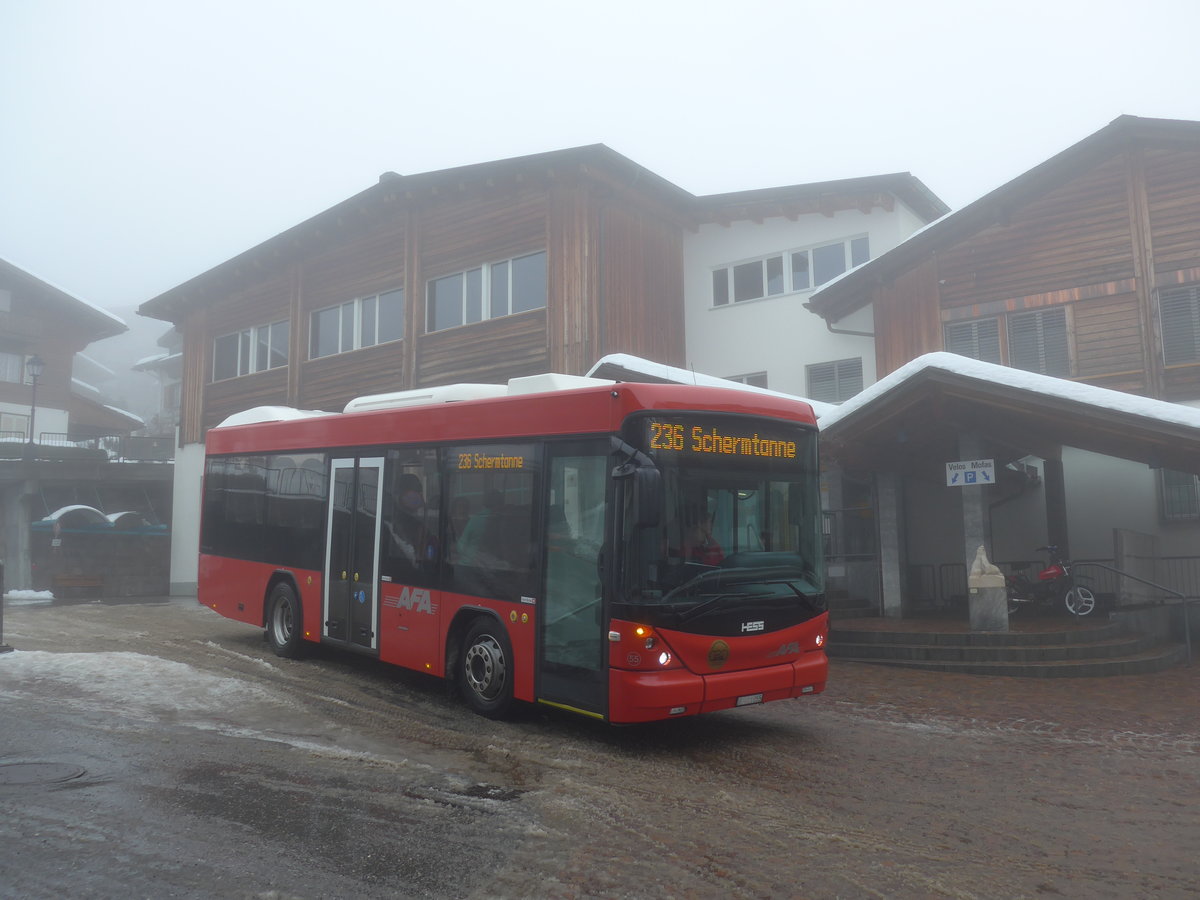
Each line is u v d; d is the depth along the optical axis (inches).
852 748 292.0
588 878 177.2
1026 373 450.6
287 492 444.5
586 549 285.0
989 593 473.4
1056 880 183.5
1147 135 619.5
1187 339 605.3
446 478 346.6
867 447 530.0
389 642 366.6
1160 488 637.3
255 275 1001.5
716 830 208.4
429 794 229.3
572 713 334.0
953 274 698.8
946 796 241.1
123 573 1037.2
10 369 1491.1
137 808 212.4
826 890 175.0
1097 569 651.5
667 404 279.0
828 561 616.4
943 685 405.4
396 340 852.0
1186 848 203.8
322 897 164.9
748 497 294.2
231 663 423.2
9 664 400.5
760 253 838.5
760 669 288.2
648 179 773.3
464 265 807.1
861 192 773.3
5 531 1088.8
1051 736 310.5
